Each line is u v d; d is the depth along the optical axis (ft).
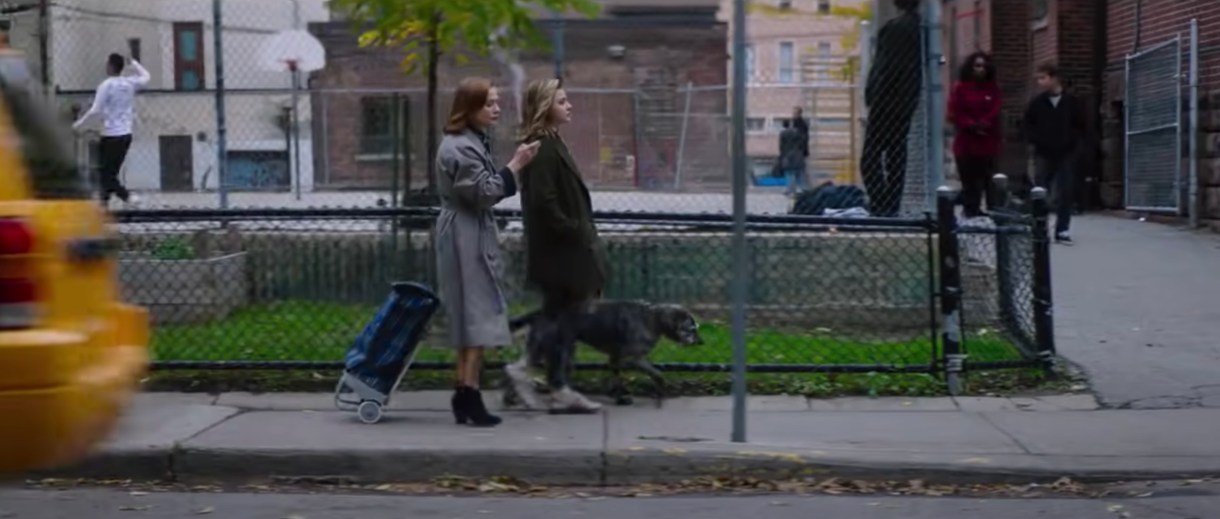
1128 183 61.77
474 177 27.86
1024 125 52.65
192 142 57.41
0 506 24.73
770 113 84.38
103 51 55.06
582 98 65.26
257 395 31.91
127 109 47.32
